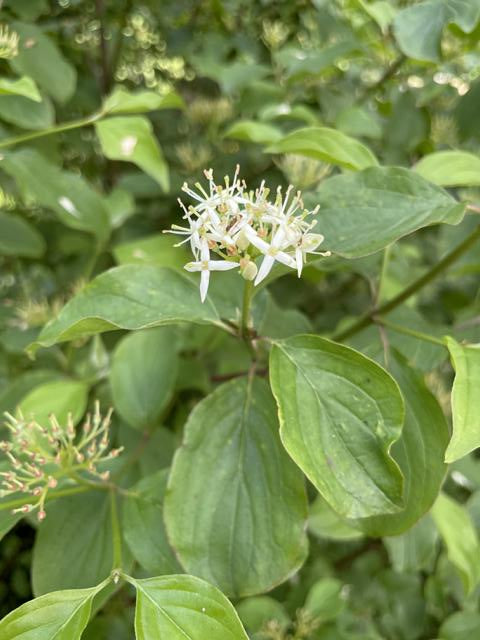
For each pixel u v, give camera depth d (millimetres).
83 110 385
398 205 174
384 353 191
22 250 310
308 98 360
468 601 290
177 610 131
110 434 256
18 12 304
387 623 325
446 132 355
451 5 220
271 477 161
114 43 409
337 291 406
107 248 357
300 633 259
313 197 182
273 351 154
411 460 172
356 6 285
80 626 131
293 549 155
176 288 170
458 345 160
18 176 261
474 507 287
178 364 249
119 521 183
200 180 357
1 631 128
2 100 259
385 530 169
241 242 150
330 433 144
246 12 416
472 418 140
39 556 175
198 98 402
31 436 174
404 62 307
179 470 163
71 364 298
